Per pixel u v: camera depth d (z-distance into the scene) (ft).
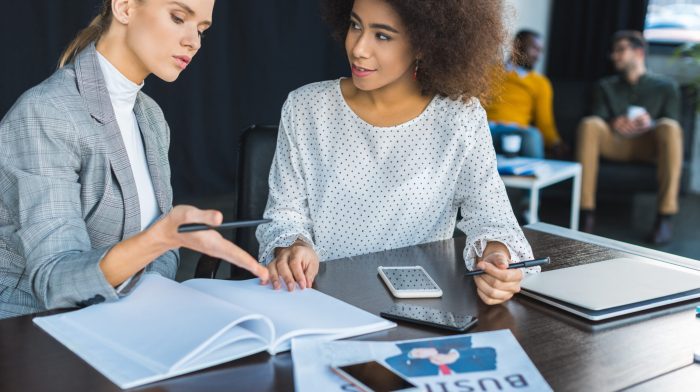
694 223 16.22
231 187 16.44
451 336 3.48
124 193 4.60
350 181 5.42
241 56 16.15
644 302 4.00
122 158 4.58
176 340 3.23
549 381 3.13
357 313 3.73
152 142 5.11
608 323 3.78
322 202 5.42
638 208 17.39
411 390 2.91
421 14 4.77
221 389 2.97
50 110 4.27
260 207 6.11
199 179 15.92
